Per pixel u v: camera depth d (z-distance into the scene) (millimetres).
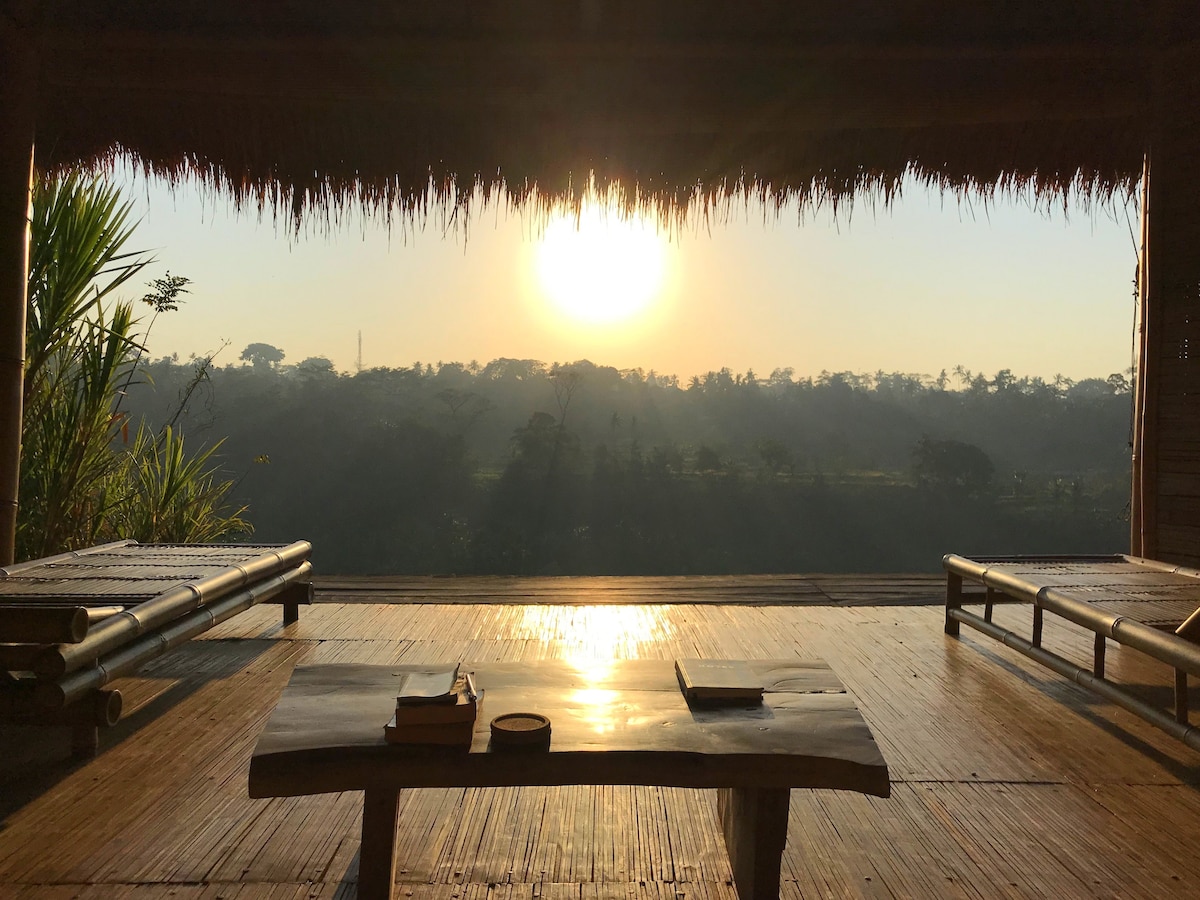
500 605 4508
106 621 2309
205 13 3023
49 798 2061
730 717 1537
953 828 1966
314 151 3408
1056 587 3088
